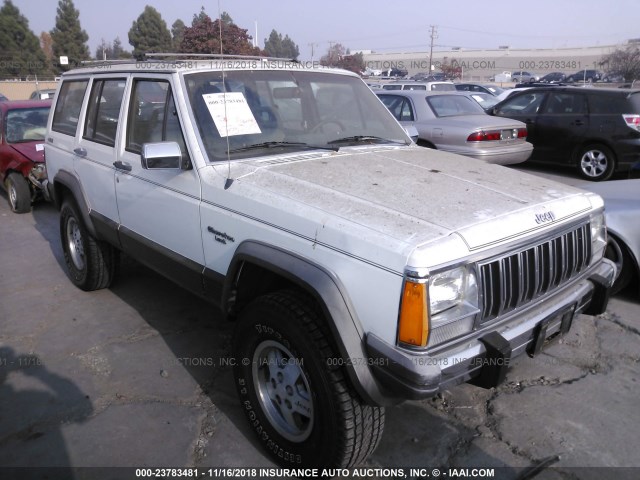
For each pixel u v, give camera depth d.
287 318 2.49
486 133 8.52
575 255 2.81
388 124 4.17
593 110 9.51
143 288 5.09
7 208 8.60
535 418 3.17
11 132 8.37
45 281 5.36
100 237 4.48
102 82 4.33
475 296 2.26
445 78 45.12
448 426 3.12
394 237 2.21
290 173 2.94
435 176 3.02
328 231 2.39
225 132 3.26
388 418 3.18
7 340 4.14
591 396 3.37
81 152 4.47
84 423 3.15
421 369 2.11
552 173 10.42
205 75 3.43
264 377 2.85
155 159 3.03
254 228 2.73
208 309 4.65
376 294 2.21
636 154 9.02
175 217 3.32
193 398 3.39
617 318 4.38
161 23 58.56
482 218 2.40
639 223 4.31
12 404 3.33
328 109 3.87
